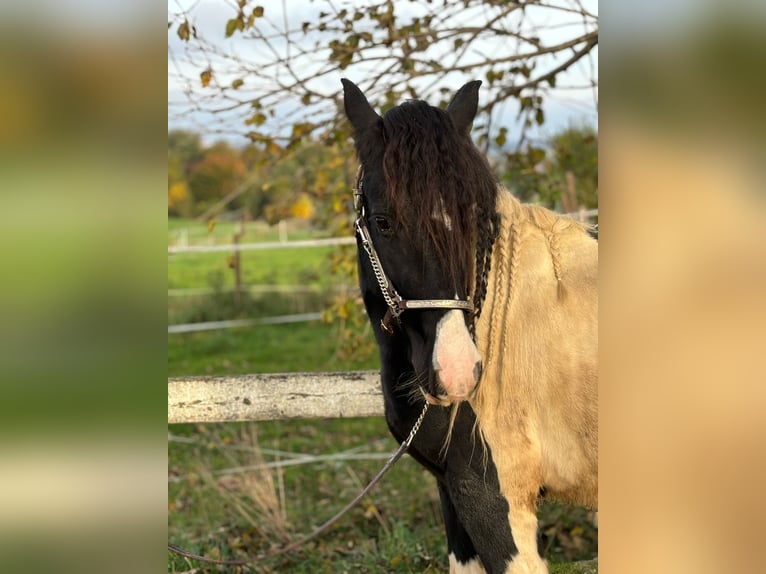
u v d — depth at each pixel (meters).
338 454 4.97
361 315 4.01
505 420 1.94
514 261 1.95
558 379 1.92
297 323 9.19
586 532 3.58
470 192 1.69
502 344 1.94
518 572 1.92
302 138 3.71
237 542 3.56
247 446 4.72
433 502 4.04
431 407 1.96
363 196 1.95
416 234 1.68
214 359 7.56
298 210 3.79
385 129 1.79
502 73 3.74
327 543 3.64
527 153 4.05
